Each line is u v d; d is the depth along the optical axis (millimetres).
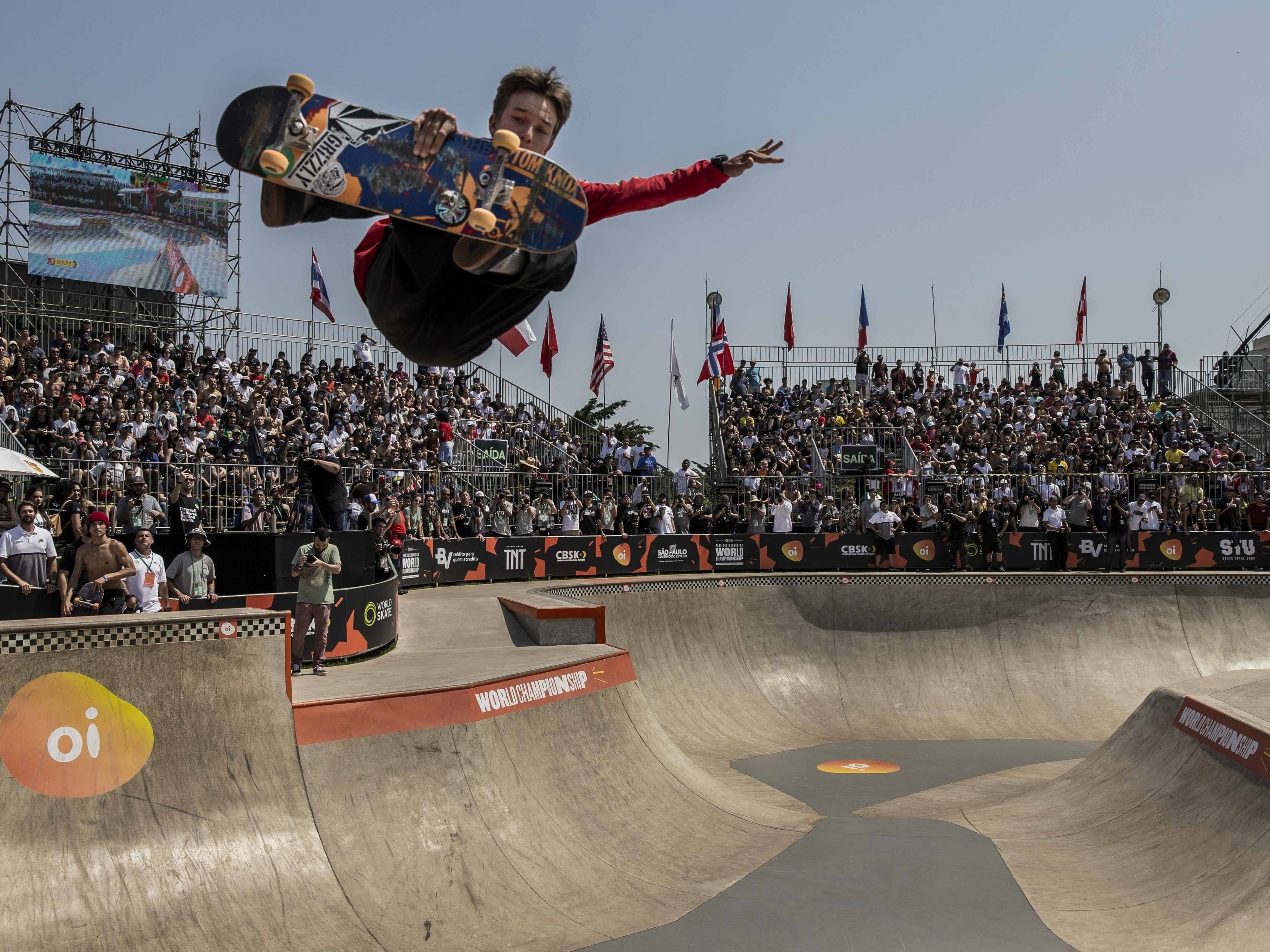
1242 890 9000
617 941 8633
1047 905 9594
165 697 8281
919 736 19047
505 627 16797
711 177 2867
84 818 7547
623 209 2840
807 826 12539
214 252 30562
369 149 2332
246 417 21156
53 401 18438
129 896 7383
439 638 16328
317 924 7930
